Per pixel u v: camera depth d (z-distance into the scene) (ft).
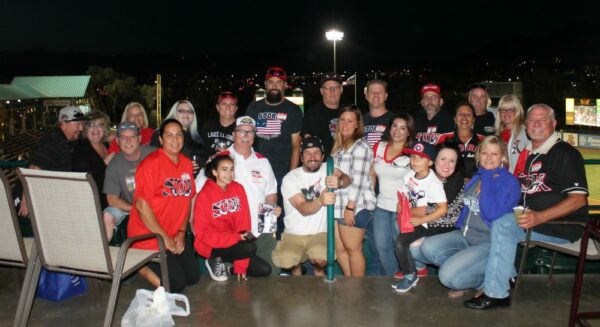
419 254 15.07
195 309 13.48
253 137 16.72
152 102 203.21
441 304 13.91
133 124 16.01
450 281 13.87
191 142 19.84
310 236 16.65
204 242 14.98
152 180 13.85
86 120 17.28
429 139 21.16
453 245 14.55
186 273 14.85
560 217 13.92
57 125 17.89
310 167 16.12
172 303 13.04
